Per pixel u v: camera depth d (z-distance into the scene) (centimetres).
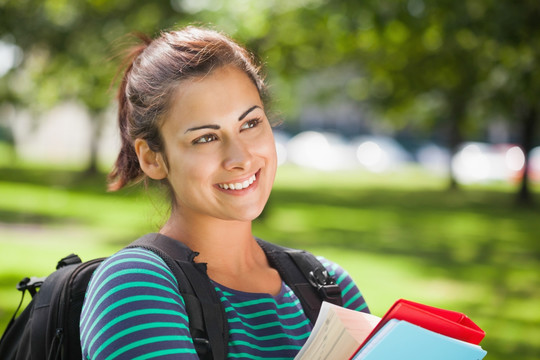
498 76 1697
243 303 199
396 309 171
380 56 1753
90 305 180
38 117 2111
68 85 1802
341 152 3847
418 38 1408
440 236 1664
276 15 1311
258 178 200
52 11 1570
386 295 1002
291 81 1770
